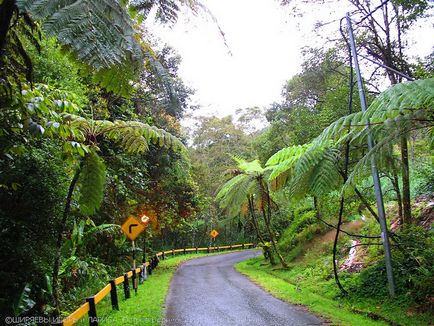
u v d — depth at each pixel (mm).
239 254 26391
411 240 7793
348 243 11578
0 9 2121
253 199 17234
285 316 6898
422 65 8055
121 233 11680
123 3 2270
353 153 8625
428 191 10875
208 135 32406
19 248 5535
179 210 17297
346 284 8578
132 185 12352
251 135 34594
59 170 6391
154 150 14406
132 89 2490
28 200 5859
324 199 12516
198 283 11508
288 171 11367
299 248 15281
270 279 11930
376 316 6559
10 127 3980
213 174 30141
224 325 6277
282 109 19438
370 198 10938
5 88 3420
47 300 5926
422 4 7148
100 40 1965
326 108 10172
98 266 9922
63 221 5914
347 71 10711
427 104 5352
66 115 5715
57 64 6582
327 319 6578
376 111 5402
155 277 13164
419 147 11180
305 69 11719
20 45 3258
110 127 6199
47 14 1801
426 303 6344
